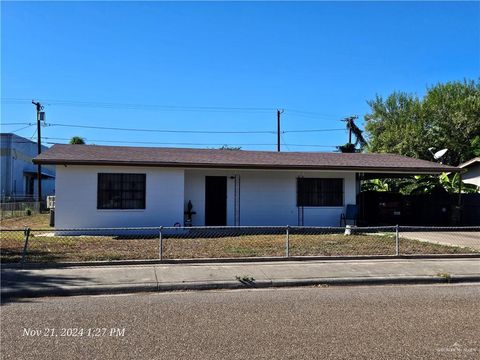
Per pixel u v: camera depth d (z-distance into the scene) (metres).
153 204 18.36
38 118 41.59
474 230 20.22
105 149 20.61
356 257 12.01
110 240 15.48
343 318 6.97
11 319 6.88
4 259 11.38
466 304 7.92
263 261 11.61
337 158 22.41
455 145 37.34
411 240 15.97
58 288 8.70
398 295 8.67
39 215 31.22
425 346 5.70
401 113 45.03
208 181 20.41
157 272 10.11
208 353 5.43
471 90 41.38
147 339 5.93
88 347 5.63
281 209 20.80
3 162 43.09
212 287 9.28
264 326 6.53
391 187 29.92
